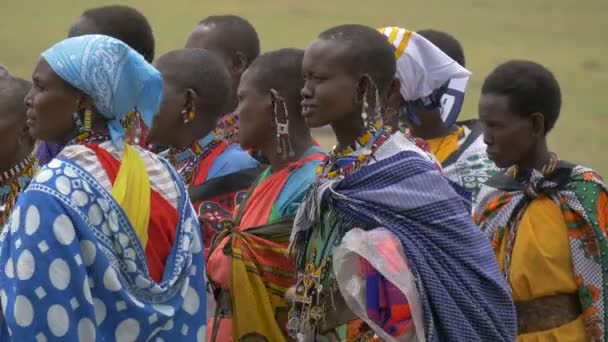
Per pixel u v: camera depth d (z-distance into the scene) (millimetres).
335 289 10414
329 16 60438
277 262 11727
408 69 12695
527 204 12172
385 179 10164
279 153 11898
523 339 11953
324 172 10688
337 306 10430
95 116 9992
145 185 9945
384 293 9898
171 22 56438
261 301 11672
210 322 12750
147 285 9734
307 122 10594
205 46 15391
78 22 15148
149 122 10234
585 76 47594
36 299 9219
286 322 11711
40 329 9227
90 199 9562
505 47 53812
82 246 9445
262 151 12508
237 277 11680
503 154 12211
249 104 12234
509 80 12102
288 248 11133
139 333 9633
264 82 12164
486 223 12398
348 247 9891
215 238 12289
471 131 14727
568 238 11859
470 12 62625
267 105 12188
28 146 11930
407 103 13102
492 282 10031
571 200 11867
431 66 12836
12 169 11852
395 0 65562
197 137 13094
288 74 12156
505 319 10102
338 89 10375
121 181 9758
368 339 10305
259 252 11750
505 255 12133
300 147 12211
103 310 9516
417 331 9766
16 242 9344
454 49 15914
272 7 61656
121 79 9914
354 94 10414
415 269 9828
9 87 11789
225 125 13977
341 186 10352
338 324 10445
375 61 10445
